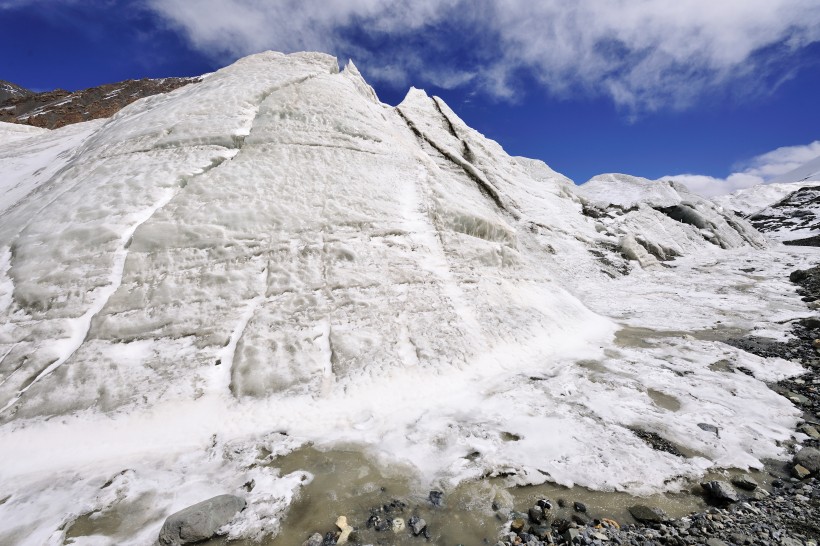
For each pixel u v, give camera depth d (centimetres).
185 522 521
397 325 1109
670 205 3850
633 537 512
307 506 593
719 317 1611
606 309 1834
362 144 1678
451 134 2806
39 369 871
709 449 707
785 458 677
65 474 676
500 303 1332
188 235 1152
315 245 1226
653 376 1030
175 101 1834
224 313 1031
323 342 1020
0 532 545
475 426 808
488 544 515
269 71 1994
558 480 641
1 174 2097
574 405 885
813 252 3023
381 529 542
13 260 1096
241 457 721
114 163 1405
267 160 1453
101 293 1019
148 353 932
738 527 517
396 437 783
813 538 483
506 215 2392
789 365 1070
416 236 1406
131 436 776
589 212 3112
